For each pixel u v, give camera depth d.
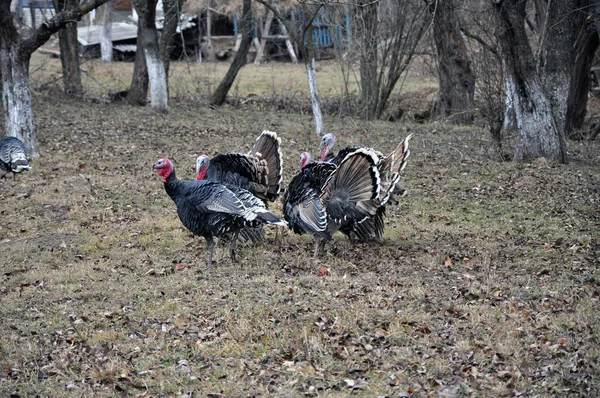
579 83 22.80
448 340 7.75
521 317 8.26
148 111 25.27
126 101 27.34
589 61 22.62
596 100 29.16
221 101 27.59
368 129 22.91
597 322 8.10
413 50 25.36
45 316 8.75
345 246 11.27
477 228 12.34
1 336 8.20
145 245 11.43
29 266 10.52
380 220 11.09
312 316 8.38
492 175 16.31
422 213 13.27
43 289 9.63
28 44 16.61
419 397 6.58
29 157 17.02
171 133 21.30
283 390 6.79
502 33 17.03
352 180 9.93
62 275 10.09
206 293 9.30
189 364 7.43
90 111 24.75
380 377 7.01
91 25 45.28
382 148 19.84
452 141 20.70
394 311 8.53
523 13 17.17
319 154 18.69
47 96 26.94
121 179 15.51
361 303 8.73
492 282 9.51
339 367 7.22
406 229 12.18
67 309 8.93
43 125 21.70
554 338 7.71
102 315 8.70
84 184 14.99
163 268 10.34
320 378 7.01
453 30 24.73
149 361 7.50
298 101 27.58
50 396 6.94
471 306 8.64
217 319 8.44
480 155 18.59
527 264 10.39
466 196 14.58
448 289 9.33
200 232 10.09
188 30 40.78
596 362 7.12
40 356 7.75
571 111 22.95
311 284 9.53
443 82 25.22
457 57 24.75
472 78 24.62
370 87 25.69
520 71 17.20
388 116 26.06
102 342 7.97
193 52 39.16
